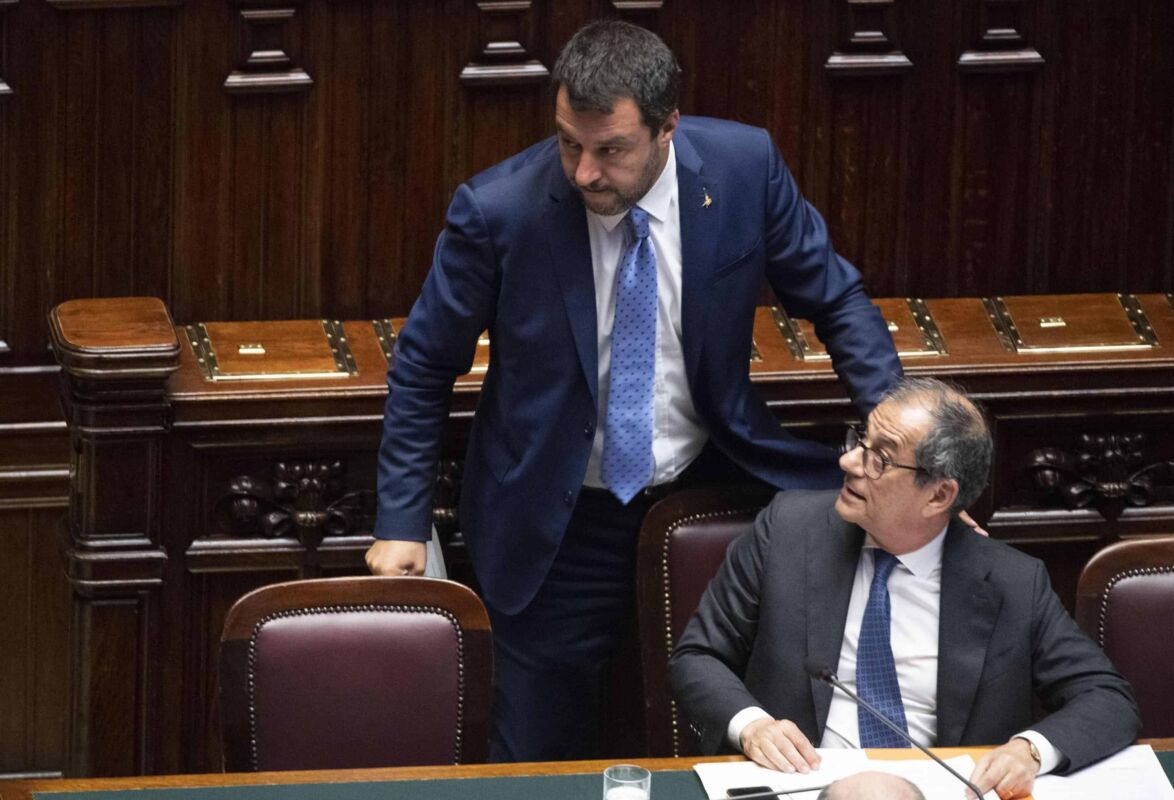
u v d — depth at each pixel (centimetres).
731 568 1254
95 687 1528
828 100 1720
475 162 1688
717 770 1058
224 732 1170
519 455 1347
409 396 1330
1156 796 1057
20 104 1611
